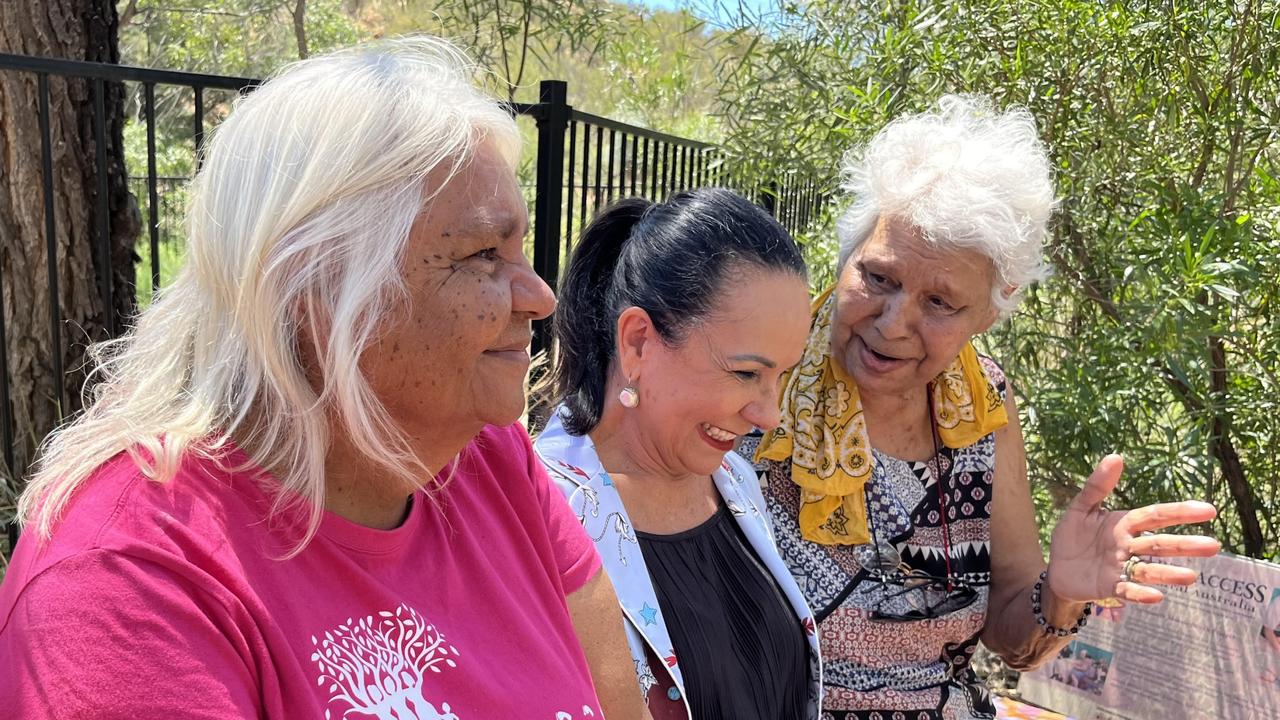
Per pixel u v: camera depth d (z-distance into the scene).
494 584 1.25
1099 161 3.05
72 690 0.88
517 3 5.20
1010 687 2.93
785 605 1.87
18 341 3.69
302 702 1.00
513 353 1.16
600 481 1.75
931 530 2.17
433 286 1.07
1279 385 3.03
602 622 1.51
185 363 1.11
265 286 1.02
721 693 1.71
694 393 1.70
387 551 1.14
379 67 1.10
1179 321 2.78
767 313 1.67
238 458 1.06
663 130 5.29
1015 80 3.04
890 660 2.10
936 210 1.96
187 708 0.91
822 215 3.70
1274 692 2.34
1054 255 3.22
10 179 3.60
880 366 2.06
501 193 1.12
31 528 1.00
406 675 1.09
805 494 2.09
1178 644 2.45
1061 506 3.37
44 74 2.51
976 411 2.20
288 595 1.04
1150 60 3.01
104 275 2.79
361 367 1.07
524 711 1.18
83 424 1.08
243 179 1.05
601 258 1.86
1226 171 3.27
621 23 5.08
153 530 0.97
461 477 1.34
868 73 3.21
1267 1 2.98
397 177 1.04
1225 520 3.49
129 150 7.46
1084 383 2.97
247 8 7.76
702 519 1.85
